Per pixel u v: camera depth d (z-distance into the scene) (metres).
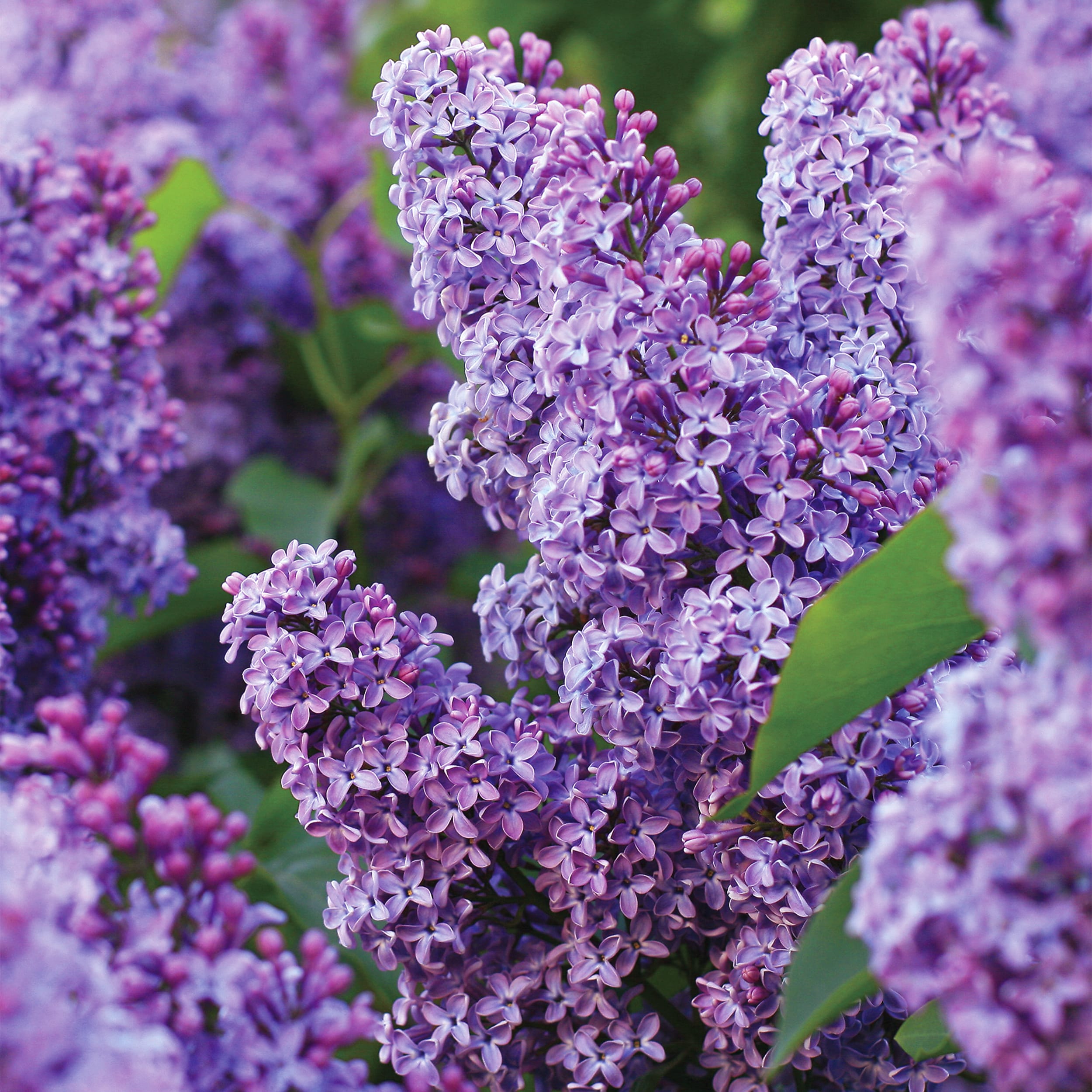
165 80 1.53
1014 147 1.11
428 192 1.04
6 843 0.92
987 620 0.96
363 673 1.01
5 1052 0.89
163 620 1.28
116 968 0.92
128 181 1.18
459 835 1.02
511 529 1.08
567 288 1.01
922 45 1.12
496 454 1.05
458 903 1.02
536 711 1.04
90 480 1.17
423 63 1.04
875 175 1.04
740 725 0.99
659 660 1.02
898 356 1.05
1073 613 0.89
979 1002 0.90
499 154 1.04
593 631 1.02
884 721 0.99
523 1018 1.03
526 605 1.06
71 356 1.15
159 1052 0.91
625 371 1.00
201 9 1.94
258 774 1.31
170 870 0.94
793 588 1.00
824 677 0.97
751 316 1.02
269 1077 0.93
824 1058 1.03
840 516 1.00
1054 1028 0.90
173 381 1.52
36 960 0.89
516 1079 1.03
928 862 0.91
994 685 0.92
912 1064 1.01
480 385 1.04
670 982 1.07
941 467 1.02
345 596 1.02
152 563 1.17
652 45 1.74
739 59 1.67
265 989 0.94
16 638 1.11
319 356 1.51
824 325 1.04
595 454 1.01
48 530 1.15
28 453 1.14
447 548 1.56
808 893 1.01
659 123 1.74
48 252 1.15
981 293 0.90
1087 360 0.89
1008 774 0.90
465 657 1.47
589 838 1.01
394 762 1.01
